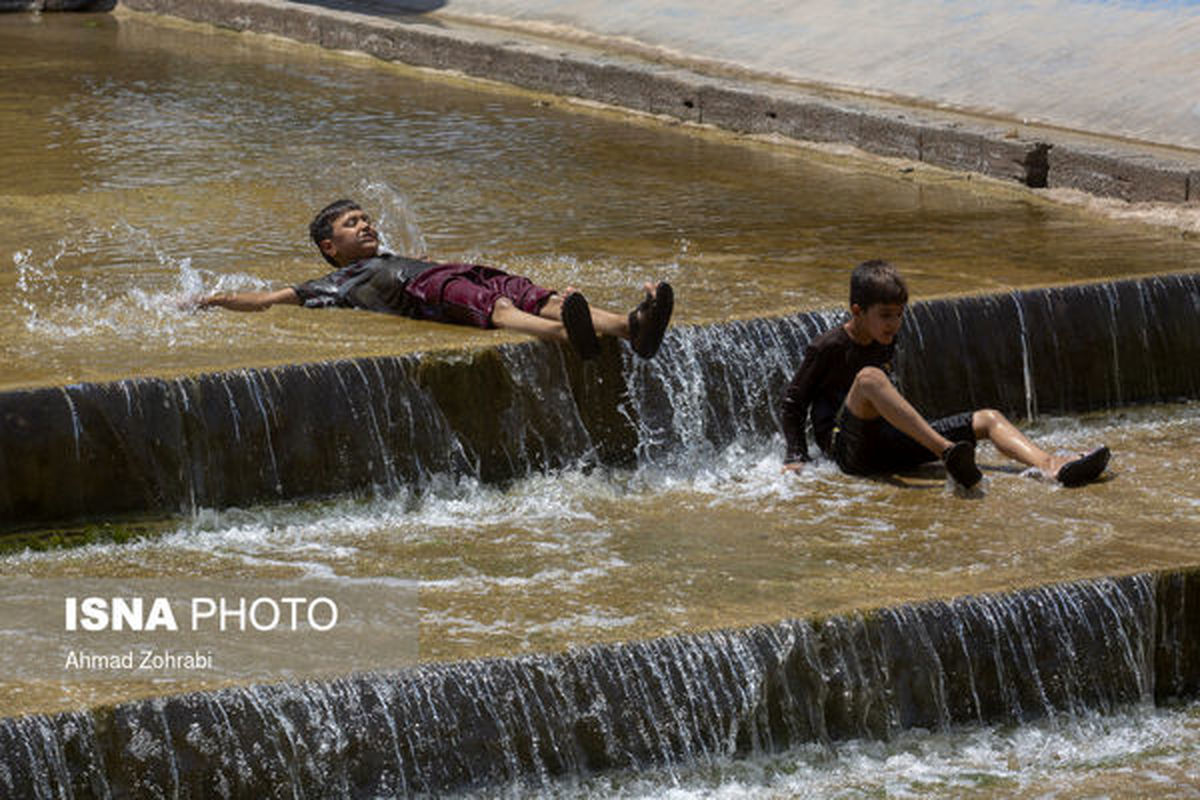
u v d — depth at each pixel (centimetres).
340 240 1427
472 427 1299
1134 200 1998
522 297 1353
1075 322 1523
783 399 1343
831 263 1631
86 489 1184
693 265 1611
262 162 2106
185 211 1808
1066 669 1052
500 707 934
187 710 879
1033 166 2102
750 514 1230
